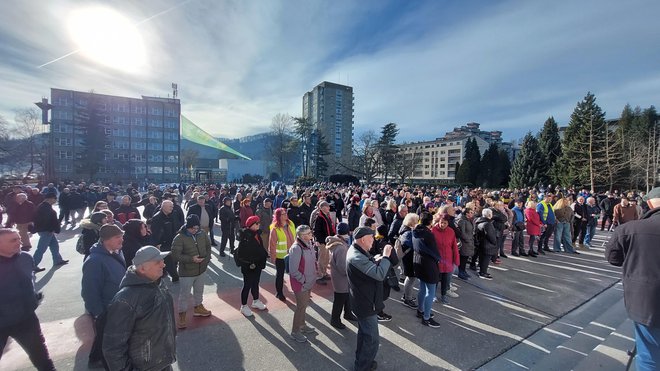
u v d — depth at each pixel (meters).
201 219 7.96
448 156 95.38
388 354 3.82
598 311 5.33
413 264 5.02
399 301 5.66
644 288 2.38
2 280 2.76
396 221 6.89
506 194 18.20
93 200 16.34
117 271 3.29
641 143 39.44
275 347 3.90
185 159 79.69
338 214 13.54
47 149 47.16
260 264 4.88
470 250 6.83
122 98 69.50
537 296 5.93
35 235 10.36
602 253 9.79
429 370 3.51
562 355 3.86
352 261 3.32
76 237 10.56
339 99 100.31
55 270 6.88
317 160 57.69
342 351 3.86
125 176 62.19
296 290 4.06
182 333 4.20
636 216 9.44
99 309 3.13
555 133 42.16
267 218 8.41
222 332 4.25
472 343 4.14
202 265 4.55
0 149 42.91
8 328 2.80
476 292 6.09
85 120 47.34
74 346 3.83
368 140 50.97
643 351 2.45
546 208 9.65
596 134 34.28
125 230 5.14
